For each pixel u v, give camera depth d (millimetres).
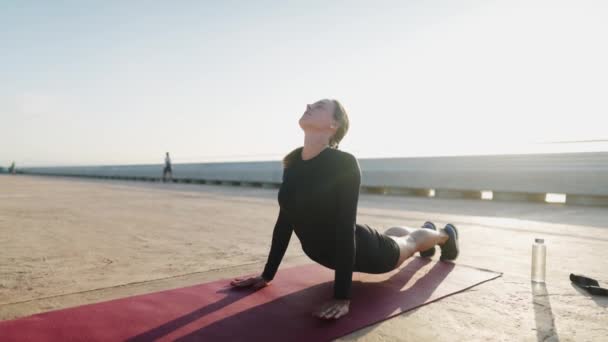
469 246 4227
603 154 9453
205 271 3045
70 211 6832
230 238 4441
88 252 3635
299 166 2297
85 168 35750
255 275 2701
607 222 6191
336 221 2213
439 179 12367
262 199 9930
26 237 4328
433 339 1861
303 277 2838
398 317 2137
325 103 2295
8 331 1842
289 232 2562
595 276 3012
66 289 2543
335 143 2381
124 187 15648
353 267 2320
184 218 6098
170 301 2293
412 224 5762
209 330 1903
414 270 3115
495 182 11117
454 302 2395
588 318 2143
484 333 1938
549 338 1886
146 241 4211
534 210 8117
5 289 2520
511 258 3648
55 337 1786
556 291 2617
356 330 1948
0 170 49531
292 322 2016
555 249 4047
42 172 44531
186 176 23500
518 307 2309
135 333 1852
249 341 1793
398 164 13836
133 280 2771
